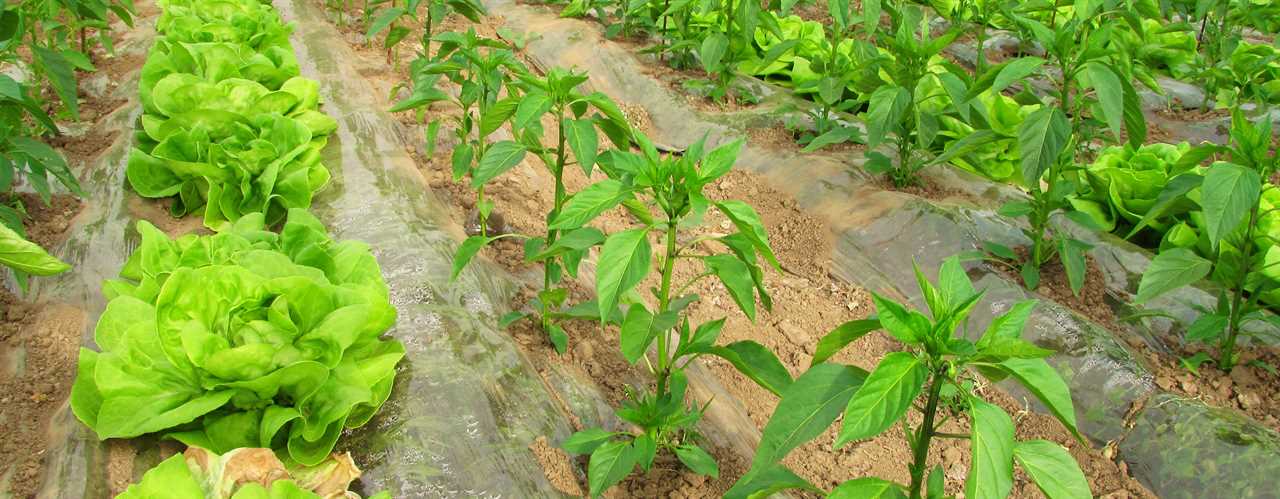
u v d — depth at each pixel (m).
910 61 1.63
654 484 1.13
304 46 2.22
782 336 1.50
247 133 1.55
